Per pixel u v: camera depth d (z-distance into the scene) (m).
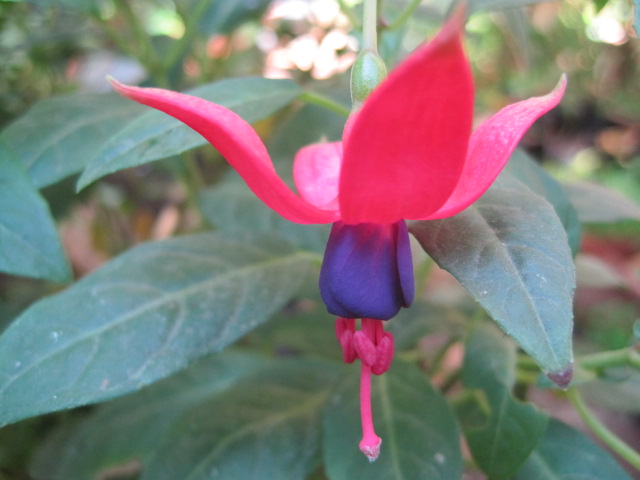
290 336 0.15
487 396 0.09
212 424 0.10
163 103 0.05
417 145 0.05
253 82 0.09
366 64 0.06
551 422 0.10
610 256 0.25
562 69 0.29
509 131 0.05
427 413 0.09
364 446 0.06
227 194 0.13
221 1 0.14
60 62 0.16
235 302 0.09
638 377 0.14
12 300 0.15
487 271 0.06
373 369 0.06
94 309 0.08
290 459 0.10
